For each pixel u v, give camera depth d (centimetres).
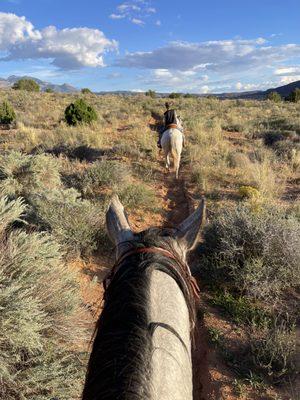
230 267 626
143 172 1262
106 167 1060
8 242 455
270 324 527
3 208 546
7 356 346
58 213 700
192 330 200
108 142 1677
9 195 770
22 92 4366
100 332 153
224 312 561
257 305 574
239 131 2070
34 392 355
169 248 200
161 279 177
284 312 558
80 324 450
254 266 605
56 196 754
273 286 593
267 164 1240
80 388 368
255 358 465
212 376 444
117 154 1455
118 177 1050
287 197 1066
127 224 221
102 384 134
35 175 880
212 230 700
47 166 939
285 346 468
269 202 955
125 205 934
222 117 2700
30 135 1662
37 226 691
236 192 1061
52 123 2270
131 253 189
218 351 481
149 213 937
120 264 188
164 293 171
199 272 658
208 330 516
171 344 155
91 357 150
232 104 3866
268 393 421
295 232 643
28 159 912
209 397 423
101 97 4566
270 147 1658
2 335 353
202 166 1250
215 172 1230
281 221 696
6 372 335
